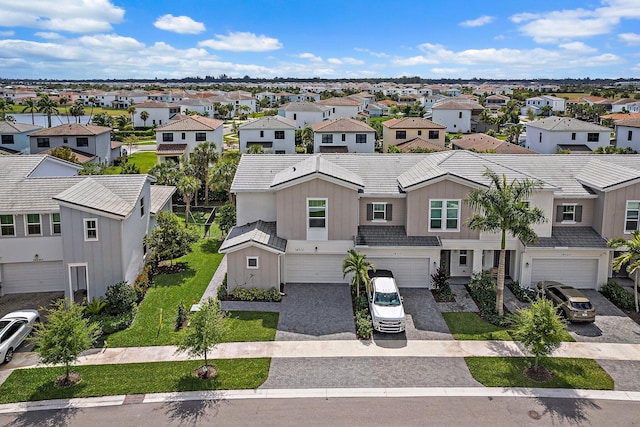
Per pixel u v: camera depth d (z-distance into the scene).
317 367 21.55
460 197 29.55
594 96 176.12
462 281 31.31
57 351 19.27
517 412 18.41
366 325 24.52
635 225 29.91
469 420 17.92
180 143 75.12
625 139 73.75
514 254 30.94
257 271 28.73
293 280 31.19
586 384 20.23
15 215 28.52
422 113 137.88
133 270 29.80
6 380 20.62
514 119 130.00
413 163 34.09
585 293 29.78
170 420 18.00
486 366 21.59
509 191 25.47
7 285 29.61
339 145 73.44
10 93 197.00
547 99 156.75
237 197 31.92
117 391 19.77
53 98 172.88
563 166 33.78
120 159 75.44
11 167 32.44
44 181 30.69
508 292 29.80
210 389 19.89
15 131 69.81
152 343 23.67
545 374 20.94
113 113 157.62
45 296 29.36
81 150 69.75
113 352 22.89
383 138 88.75
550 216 30.09
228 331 24.58
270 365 21.70
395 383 20.30
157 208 34.56
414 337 24.39
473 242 30.03
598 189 29.89
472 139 75.19
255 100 167.62
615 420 17.98
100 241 27.41
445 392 19.66
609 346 23.45
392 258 30.38
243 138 76.62
